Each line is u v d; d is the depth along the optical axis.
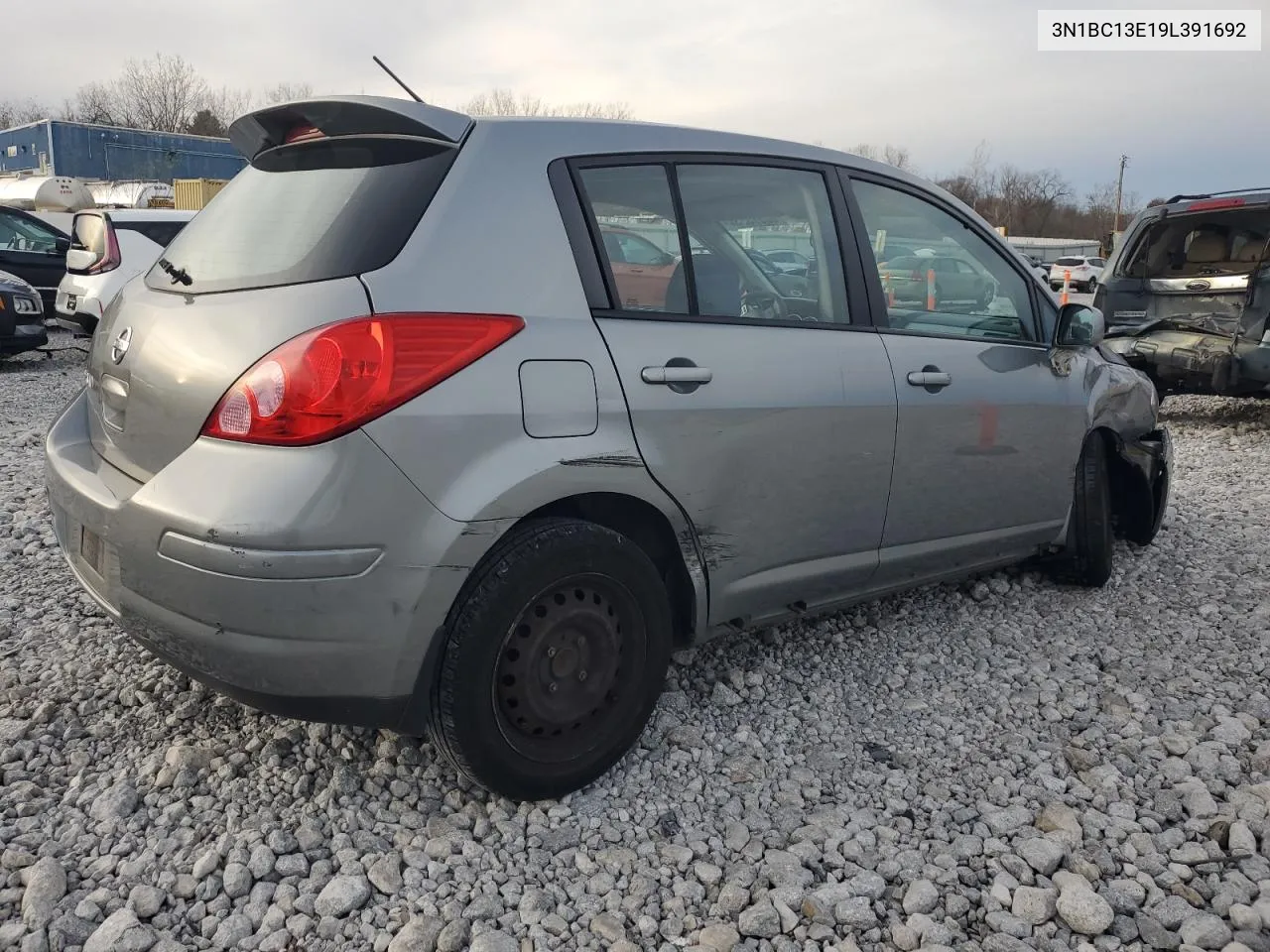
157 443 2.51
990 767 3.03
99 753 2.89
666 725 3.16
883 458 3.38
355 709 2.42
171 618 2.39
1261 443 8.29
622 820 2.71
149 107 70.00
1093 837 2.66
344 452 2.27
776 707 3.36
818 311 3.29
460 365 2.40
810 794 2.85
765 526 3.09
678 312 2.91
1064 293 13.38
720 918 2.34
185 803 2.65
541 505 2.53
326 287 2.37
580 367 2.61
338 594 2.29
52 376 10.56
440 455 2.37
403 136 2.64
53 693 3.21
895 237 3.63
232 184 3.09
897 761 3.05
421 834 2.59
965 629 4.06
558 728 2.68
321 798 2.69
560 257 2.66
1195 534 5.36
